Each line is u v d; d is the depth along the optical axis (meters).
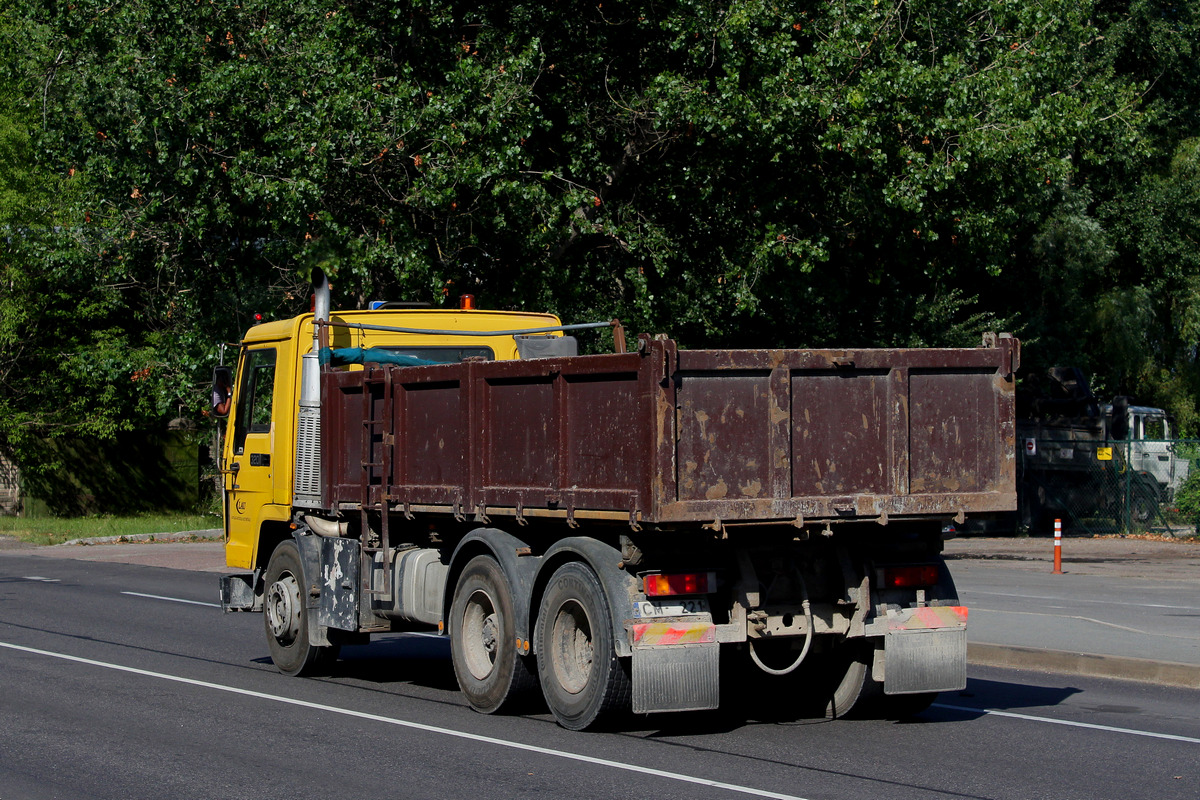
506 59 20.27
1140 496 30.64
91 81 20.41
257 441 11.97
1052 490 30.89
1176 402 41.25
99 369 26.56
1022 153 21.41
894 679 8.45
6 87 32.12
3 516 36.25
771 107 19.86
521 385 8.70
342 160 19.16
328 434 10.93
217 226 21.31
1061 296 37.25
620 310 22.92
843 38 19.95
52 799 6.57
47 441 36.19
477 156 19.19
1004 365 8.52
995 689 10.56
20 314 34.16
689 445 7.62
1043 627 13.64
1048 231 35.91
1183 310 39.59
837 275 24.64
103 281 26.08
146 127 20.14
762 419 7.83
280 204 19.58
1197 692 10.41
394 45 20.77
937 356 8.32
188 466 38.38
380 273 20.33
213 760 7.50
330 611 10.67
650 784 6.85
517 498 8.67
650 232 21.86
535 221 21.16
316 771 7.19
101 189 21.73
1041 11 22.30
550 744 7.97
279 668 11.33
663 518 7.44
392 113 19.38
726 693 10.13
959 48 22.84
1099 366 40.47
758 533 8.13
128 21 20.09
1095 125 25.45
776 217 21.81
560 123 22.38
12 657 12.06
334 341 11.33
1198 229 39.59
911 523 8.52
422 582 9.89
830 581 8.56
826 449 8.02
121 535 30.64
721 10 20.42
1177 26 40.62
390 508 10.05
